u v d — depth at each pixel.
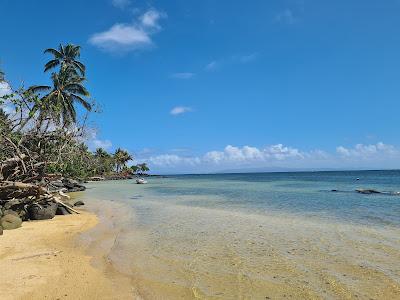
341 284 9.48
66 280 9.96
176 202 31.67
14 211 19.84
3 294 8.84
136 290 9.30
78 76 50.59
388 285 9.32
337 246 13.42
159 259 12.14
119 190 52.62
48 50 53.25
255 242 14.34
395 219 19.55
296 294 8.89
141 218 21.59
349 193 38.59
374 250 12.76
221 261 11.79
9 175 21.89
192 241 14.76
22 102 22.39
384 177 102.69
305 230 16.59
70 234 16.44
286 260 11.74
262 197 34.94
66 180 51.12
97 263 11.69
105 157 109.56
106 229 17.86
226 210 24.69
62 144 24.73
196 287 9.49
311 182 72.75
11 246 13.82
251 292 9.09
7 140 21.56
